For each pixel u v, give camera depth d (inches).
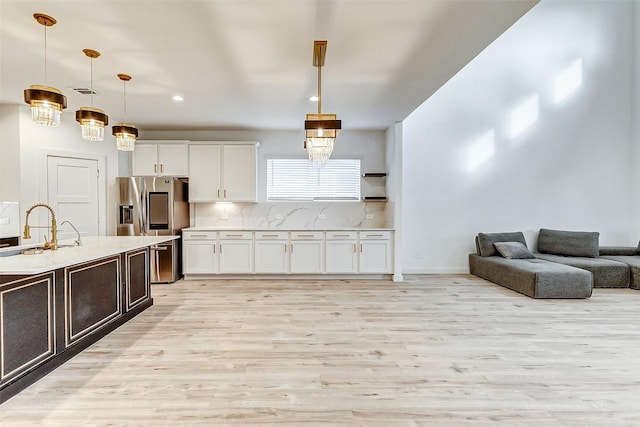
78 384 83.7
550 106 221.6
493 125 221.9
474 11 84.6
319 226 221.6
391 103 160.9
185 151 207.0
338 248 200.4
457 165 222.2
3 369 76.4
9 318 78.0
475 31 94.3
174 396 78.5
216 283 192.7
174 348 105.3
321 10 83.6
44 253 101.1
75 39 97.6
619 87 221.0
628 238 223.1
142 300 142.5
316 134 99.0
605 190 223.0
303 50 105.4
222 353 101.8
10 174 161.9
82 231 185.0
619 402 76.6
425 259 223.5
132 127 128.6
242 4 80.8
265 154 220.8
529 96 221.8
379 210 222.1
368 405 75.5
